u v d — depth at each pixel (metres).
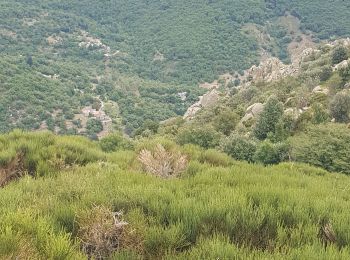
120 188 5.23
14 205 4.30
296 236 3.88
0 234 3.21
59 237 3.38
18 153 8.74
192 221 4.17
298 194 5.43
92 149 10.91
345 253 3.35
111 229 3.82
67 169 8.33
